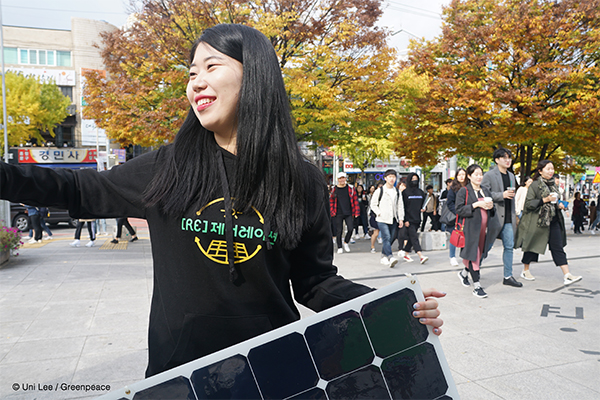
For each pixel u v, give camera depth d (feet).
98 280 21.49
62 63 109.40
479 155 51.96
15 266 25.23
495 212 19.16
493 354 11.86
